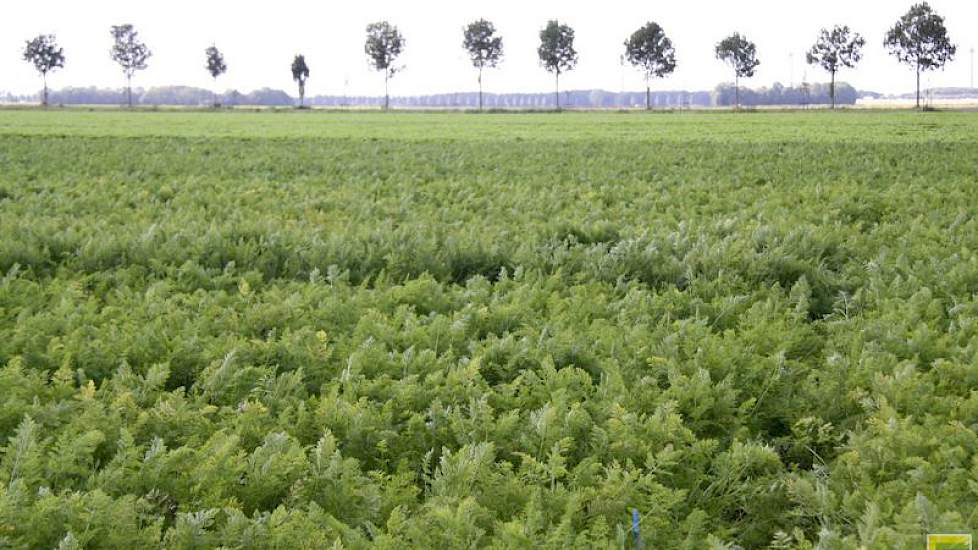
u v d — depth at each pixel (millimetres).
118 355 7020
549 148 34719
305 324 8078
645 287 9570
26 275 10625
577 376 6273
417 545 4047
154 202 18000
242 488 4738
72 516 4141
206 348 7152
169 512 4719
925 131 47312
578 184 21578
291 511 4270
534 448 5270
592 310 8516
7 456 4812
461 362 6770
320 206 17391
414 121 72750
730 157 29031
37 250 11117
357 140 41156
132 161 27641
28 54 146625
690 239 12352
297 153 31766
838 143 35500
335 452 4910
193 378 6953
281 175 23953
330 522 4211
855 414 6141
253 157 29562
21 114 84000
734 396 6000
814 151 30922
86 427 5406
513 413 5508
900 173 23109
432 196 18906
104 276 10258
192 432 5527
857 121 63562
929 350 7086
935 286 9242
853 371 6504
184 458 4895
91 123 62125
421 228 12891
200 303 8641
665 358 6641
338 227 13164
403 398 6008
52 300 8922
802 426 6066
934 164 25000
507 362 7070
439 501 4445
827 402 6184
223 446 4812
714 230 13164
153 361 6996
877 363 6543
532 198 17656
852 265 10672
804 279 9477
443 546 4047
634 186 20047
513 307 8141
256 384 6367
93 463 5324
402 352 7508
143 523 4531
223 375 6262
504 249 11430
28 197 17859
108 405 6059
